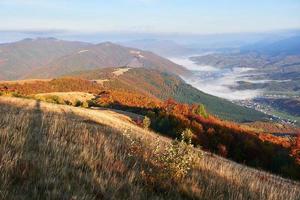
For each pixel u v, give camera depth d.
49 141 8.02
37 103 38.72
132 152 8.87
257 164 49.75
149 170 7.40
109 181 6.22
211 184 7.70
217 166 10.42
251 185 8.41
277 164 48.78
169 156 7.71
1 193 4.57
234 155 56.59
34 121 11.56
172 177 7.49
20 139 7.44
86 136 9.66
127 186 6.32
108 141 9.73
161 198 6.22
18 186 5.04
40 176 5.64
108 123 31.12
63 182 5.60
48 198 4.88
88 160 7.14
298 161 46.34
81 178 6.06
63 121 12.83
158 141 9.01
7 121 9.62
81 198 5.09
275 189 8.41
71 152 7.45
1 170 5.30
